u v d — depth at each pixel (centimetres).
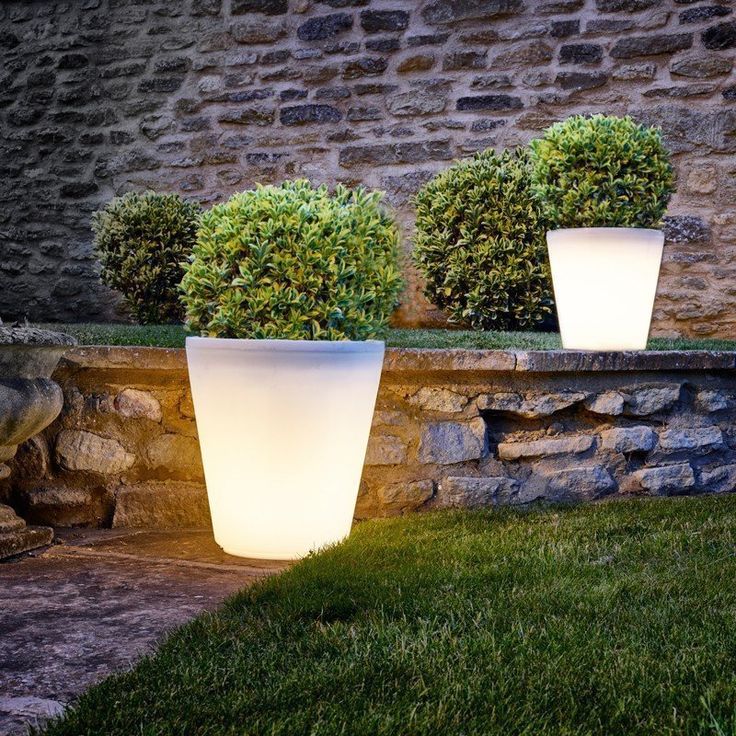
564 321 463
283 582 275
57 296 836
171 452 389
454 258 640
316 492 312
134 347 380
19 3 848
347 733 178
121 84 818
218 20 789
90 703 188
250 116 782
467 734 180
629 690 200
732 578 284
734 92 671
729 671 211
